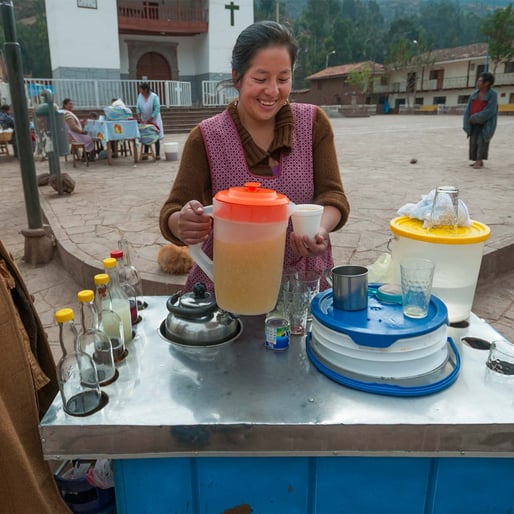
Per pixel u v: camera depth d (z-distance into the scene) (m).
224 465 1.11
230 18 22.81
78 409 1.10
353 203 5.96
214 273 1.21
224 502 1.15
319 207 1.32
